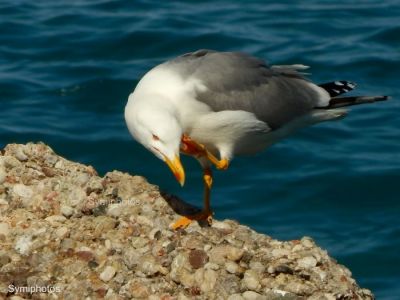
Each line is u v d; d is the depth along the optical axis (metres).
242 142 12.97
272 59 22.67
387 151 19.39
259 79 13.06
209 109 12.40
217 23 24.33
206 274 10.71
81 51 22.95
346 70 22.23
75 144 19.52
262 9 25.22
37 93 21.19
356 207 17.92
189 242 11.12
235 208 17.81
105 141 19.58
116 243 11.21
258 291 10.72
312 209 17.88
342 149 19.47
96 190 12.04
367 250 16.73
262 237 11.76
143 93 12.19
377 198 18.11
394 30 23.94
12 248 11.19
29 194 12.02
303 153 19.31
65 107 20.78
